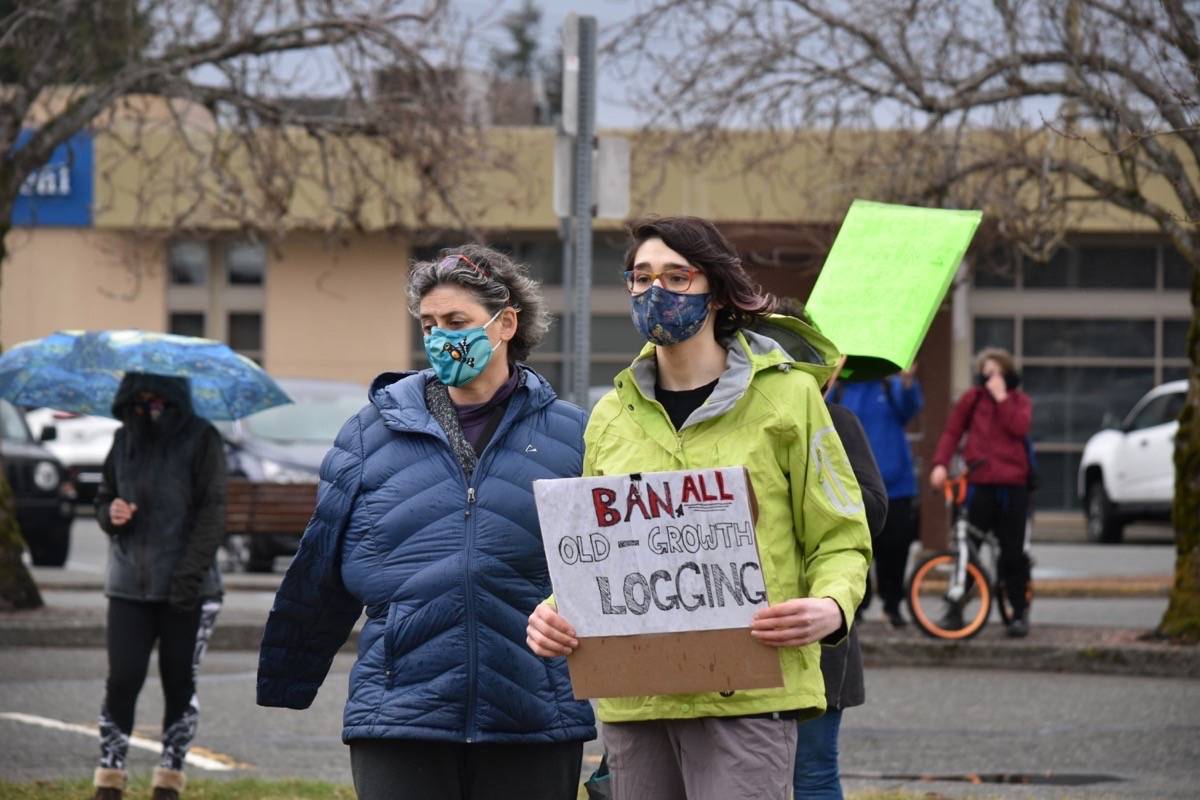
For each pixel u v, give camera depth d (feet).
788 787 29.76
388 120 104.53
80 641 89.61
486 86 120.98
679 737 29.84
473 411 32.99
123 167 184.34
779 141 107.34
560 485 28.86
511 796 32.09
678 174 158.71
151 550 51.31
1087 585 117.29
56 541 134.62
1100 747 62.90
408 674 31.68
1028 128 93.20
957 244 40.91
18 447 133.90
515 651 31.81
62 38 98.48
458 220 108.78
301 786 53.47
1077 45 87.30
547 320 33.86
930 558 88.17
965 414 87.97
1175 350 186.91
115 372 58.85
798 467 29.91
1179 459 85.56
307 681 34.09
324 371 195.62
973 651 84.89
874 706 72.49
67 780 54.39
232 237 184.14
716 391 29.71
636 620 28.60
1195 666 81.25
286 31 100.78
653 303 29.76
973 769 58.85
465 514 32.04
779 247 141.28
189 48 101.96
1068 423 188.24
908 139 99.30
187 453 52.11
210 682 78.43
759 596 28.32
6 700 72.13
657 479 28.63
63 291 193.16
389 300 195.21
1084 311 187.32
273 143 106.93
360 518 32.42
